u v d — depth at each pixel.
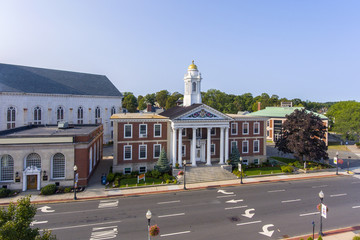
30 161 30.86
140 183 33.69
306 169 42.31
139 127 39.38
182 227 21.06
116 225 21.42
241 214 23.97
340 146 71.44
